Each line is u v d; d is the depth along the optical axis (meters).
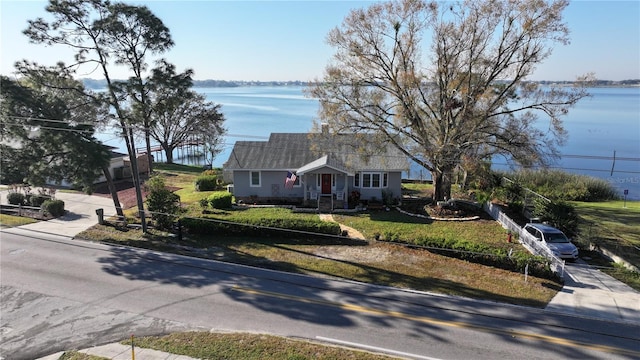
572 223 25.70
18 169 25.02
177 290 18.09
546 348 13.78
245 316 15.84
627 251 22.98
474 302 17.09
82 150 24.44
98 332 14.78
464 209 31.88
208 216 27.50
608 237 25.55
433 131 32.00
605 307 16.89
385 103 30.69
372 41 28.59
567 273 20.55
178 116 56.38
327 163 30.84
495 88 29.36
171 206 26.94
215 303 16.91
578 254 23.53
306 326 15.11
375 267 20.83
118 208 28.84
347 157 33.62
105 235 25.48
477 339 14.28
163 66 25.84
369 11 27.91
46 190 33.81
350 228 27.34
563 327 15.17
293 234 25.09
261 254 22.58
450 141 29.36
